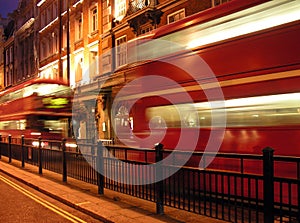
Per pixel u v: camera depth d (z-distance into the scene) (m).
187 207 7.21
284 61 6.91
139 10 25.11
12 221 7.07
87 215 7.41
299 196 5.09
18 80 50.72
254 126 7.47
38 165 13.75
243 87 7.69
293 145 6.74
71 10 36.19
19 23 51.47
